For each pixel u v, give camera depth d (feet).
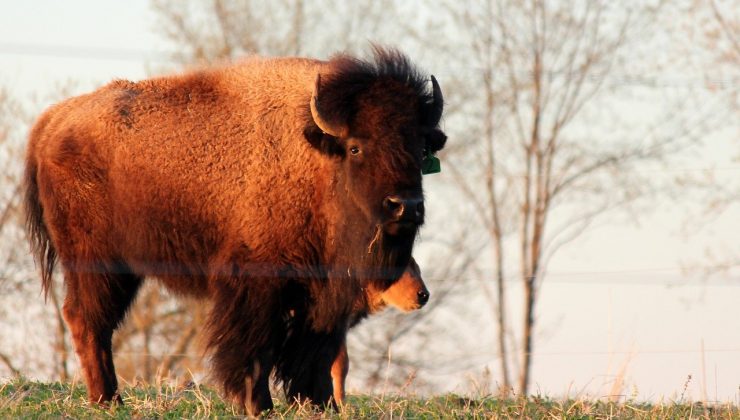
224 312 55.98
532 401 60.95
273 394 63.16
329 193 56.29
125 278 61.67
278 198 56.80
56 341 122.93
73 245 61.52
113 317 61.26
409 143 54.39
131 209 60.49
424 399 62.69
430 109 55.98
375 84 55.47
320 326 56.29
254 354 55.26
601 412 55.67
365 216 54.90
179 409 54.95
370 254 55.36
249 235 56.85
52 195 61.72
